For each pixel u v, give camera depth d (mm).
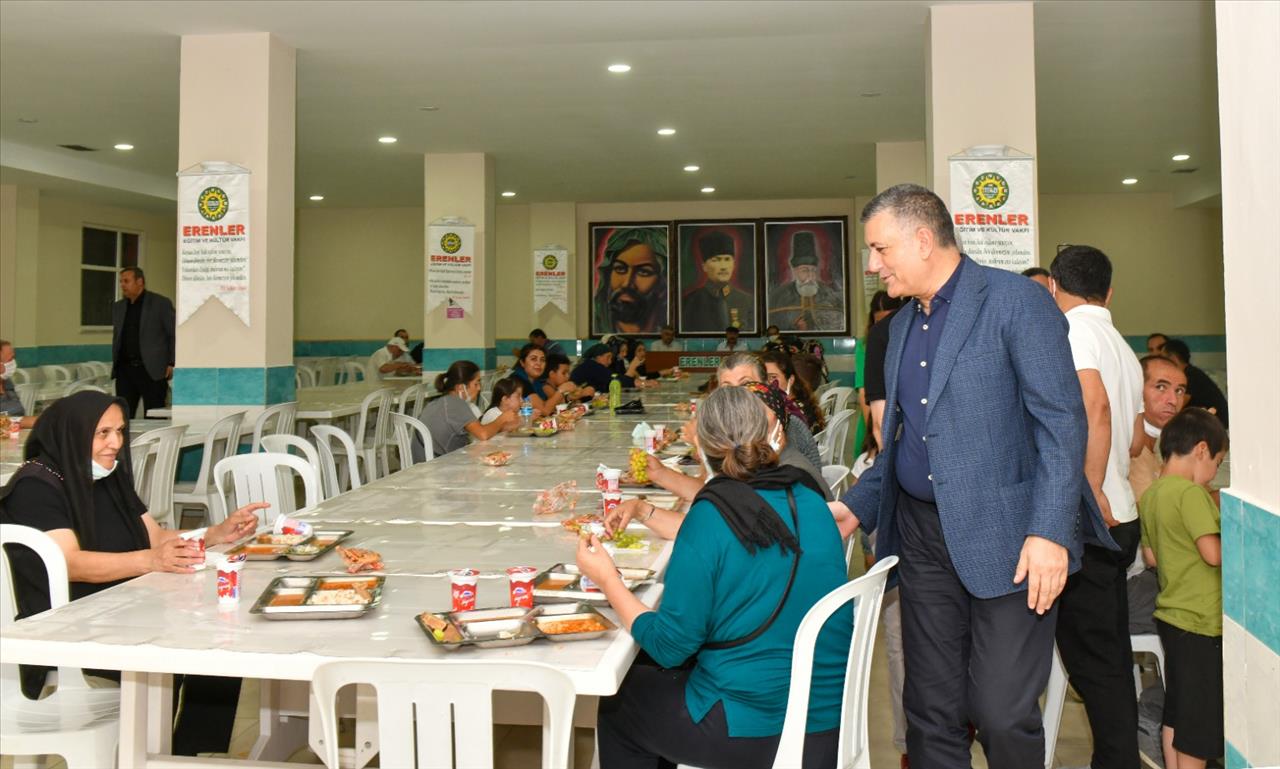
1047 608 1863
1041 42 6367
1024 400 1927
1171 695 2600
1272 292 1318
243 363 6246
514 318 14094
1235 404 1455
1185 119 8656
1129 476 3352
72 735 1979
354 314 14562
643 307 13836
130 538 2574
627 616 1859
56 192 11141
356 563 2236
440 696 1490
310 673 1654
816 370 4492
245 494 3500
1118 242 13133
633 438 4961
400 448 5586
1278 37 1285
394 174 11359
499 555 2428
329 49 6500
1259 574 1353
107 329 12539
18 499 2400
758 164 10805
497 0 5539
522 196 13102
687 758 1913
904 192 2031
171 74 7023
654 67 6949
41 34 6121
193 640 1745
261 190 6195
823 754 1906
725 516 1888
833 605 1778
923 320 2100
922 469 2082
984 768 2877
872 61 6840
